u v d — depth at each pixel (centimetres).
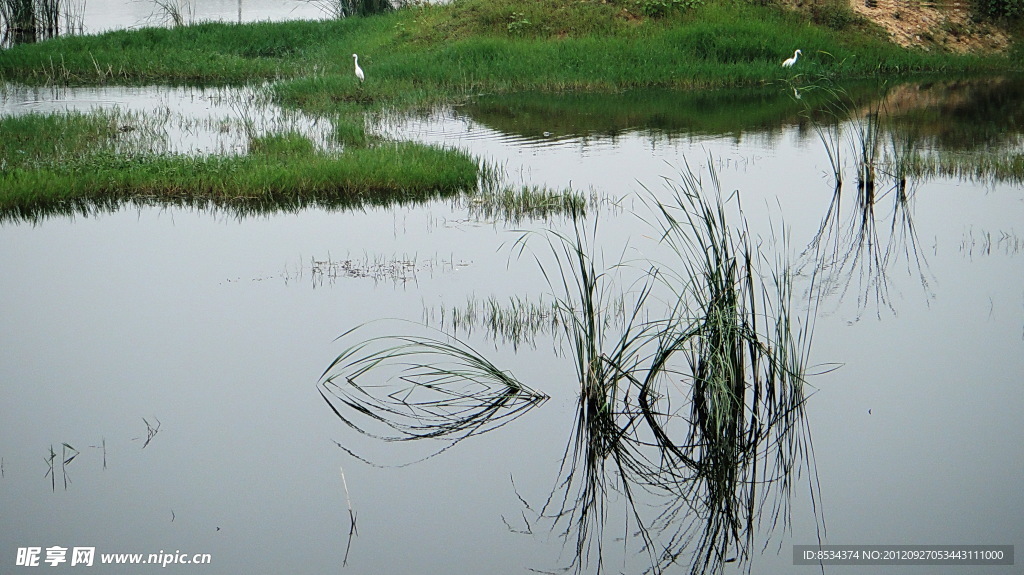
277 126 1791
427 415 712
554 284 953
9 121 1652
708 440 662
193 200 1325
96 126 1692
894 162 1538
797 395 704
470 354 789
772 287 951
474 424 700
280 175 1347
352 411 717
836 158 1573
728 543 576
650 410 709
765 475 640
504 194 1310
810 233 1143
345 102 2089
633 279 962
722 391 661
